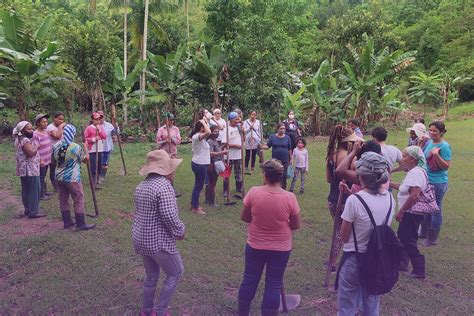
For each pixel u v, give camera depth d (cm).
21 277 484
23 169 670
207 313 421
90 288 462
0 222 664
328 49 2312
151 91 1741
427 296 461
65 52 1623
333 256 476
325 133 1842
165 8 2133
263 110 1803
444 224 696
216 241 603
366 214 331
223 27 2241
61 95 1733
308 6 5466
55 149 618
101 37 1666
